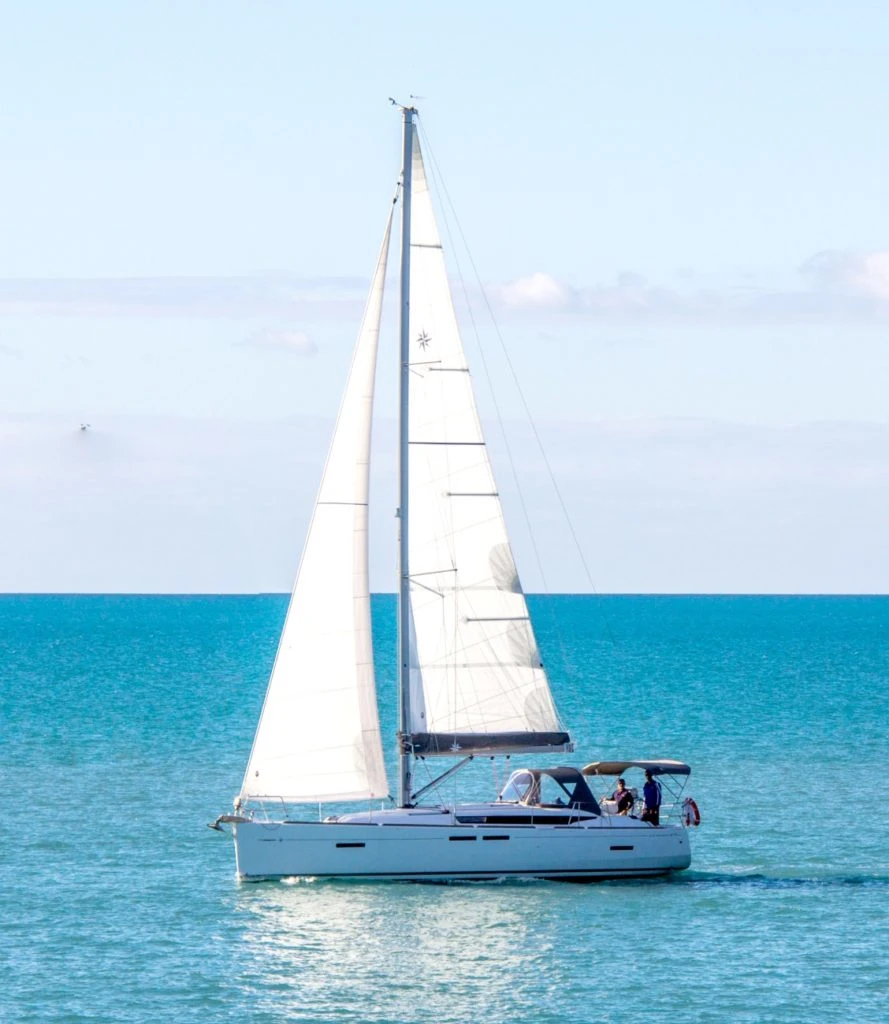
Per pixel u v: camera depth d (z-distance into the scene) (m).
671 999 128.75
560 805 166.50
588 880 163.75
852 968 136.88
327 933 146.00
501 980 133.12
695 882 167.38
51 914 154.38
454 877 161.00
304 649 165.25
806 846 189.62
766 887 165.50
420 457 166.88
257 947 142.25
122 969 136.50
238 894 160.00
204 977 134.38
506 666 167.38
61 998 129.12
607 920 150.88
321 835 159.88
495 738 166.62
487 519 167.62
